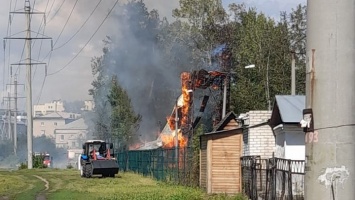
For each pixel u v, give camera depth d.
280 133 21.17
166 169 33.81
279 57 52.66
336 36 4.75
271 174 15.04
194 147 27.84
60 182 35.41
